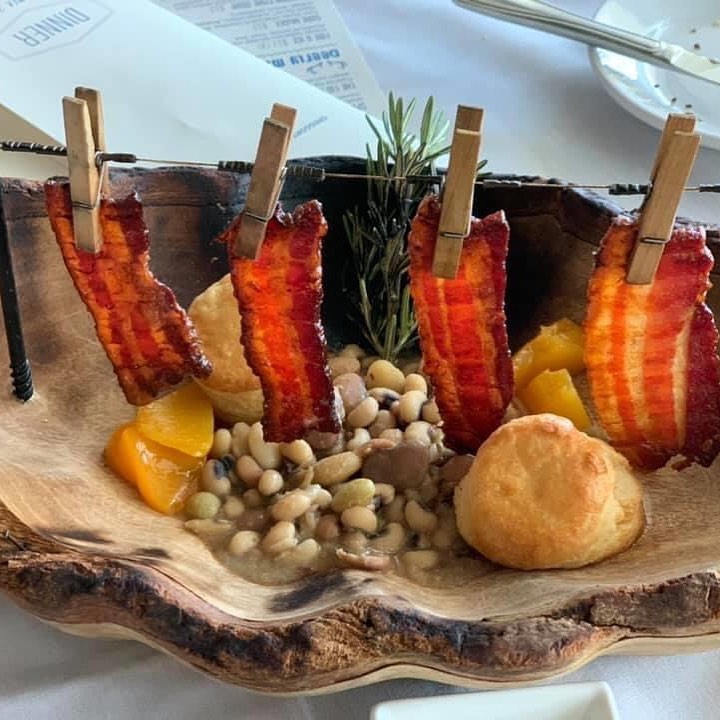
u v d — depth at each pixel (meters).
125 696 0.63
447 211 0.59
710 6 1.13
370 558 0.65
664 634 0.54
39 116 0.94
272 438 0.70
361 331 0.83
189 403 0.73
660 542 0.65
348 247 0.81
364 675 0.54
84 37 1.01
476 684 0.54
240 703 0.63
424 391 0.78
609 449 0.67
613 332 0.65
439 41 1.15
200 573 0.61
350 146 0.95
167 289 0.66
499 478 0.64
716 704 0.64
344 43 1.12
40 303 0.73
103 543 0.60
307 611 0.56
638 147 1.03
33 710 0.63
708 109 1.02
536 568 0.64
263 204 0.58
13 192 0.69
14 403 0.71
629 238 0.61
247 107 0.97
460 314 0.65
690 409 0.67
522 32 1.16
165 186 0.74
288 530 0.67
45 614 0.55
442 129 0.90
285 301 0.63
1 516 0.58
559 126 1.05
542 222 0.76
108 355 0.69
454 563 0.67
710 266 0.61
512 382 0.68
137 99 0.96
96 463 0.71
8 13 1.03
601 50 1.04
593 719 0.57
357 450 0.72
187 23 1.04
